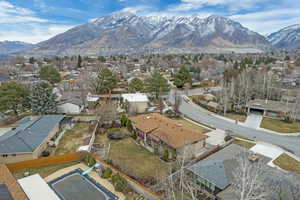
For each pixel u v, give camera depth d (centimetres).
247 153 2523
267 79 5866
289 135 3562
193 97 6241
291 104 4759
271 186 1697
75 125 3716
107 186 2003
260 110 4928
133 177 2091
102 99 5622
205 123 4128
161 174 2177
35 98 4059
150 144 2998
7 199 1427
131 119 3597
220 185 1833
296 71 8206
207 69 10756
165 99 5875
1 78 7325
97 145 2944
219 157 2472
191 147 2719
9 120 4016
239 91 5275
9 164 2156
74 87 6381
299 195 1588
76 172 2244
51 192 1831
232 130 3772
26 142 2564
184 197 1812
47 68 6850
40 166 2323
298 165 2506
